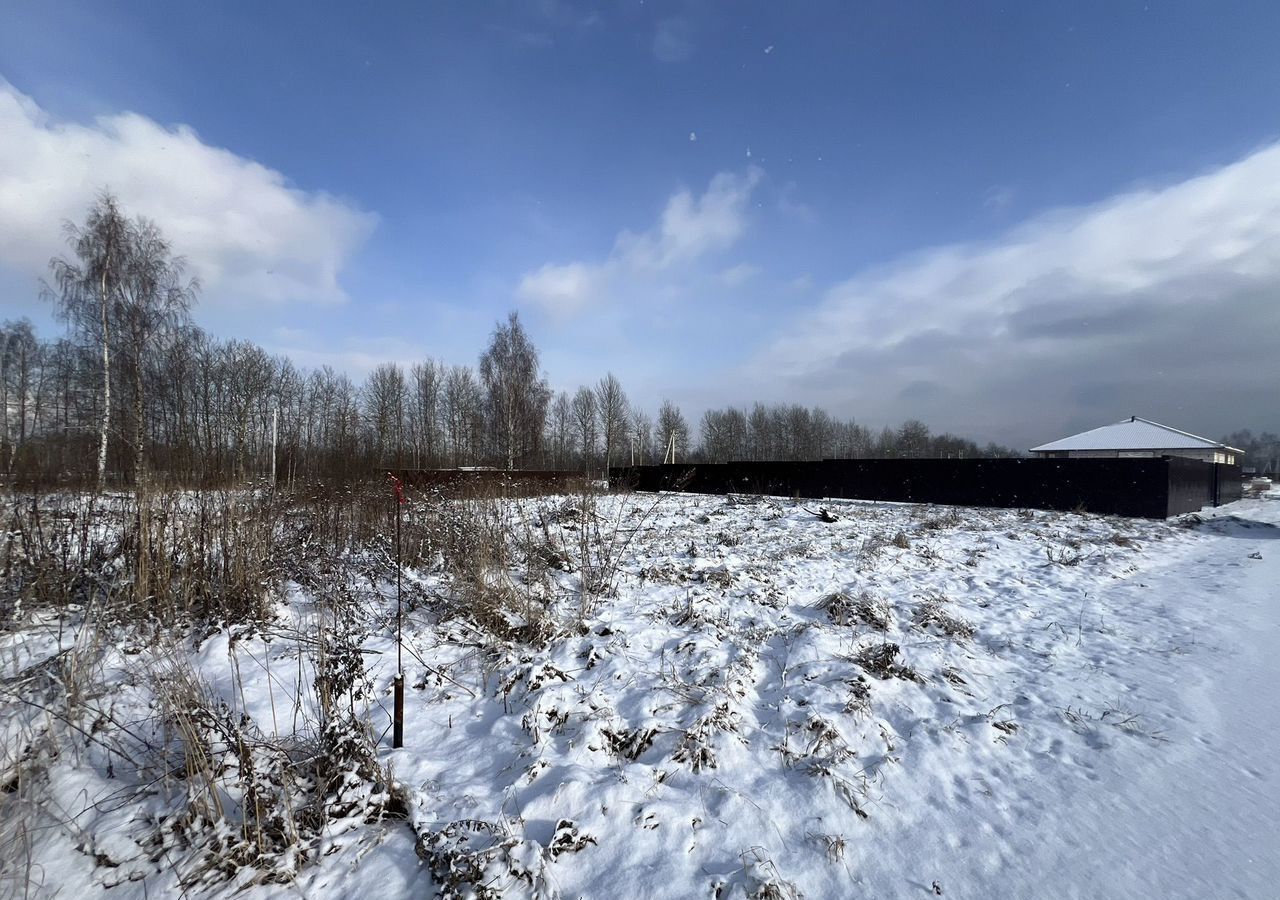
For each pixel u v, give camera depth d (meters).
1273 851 2.53
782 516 14.46
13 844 2.54
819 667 4.49
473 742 3.64
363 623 5.19
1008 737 3.62
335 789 2.98
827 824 2.82
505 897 2.39
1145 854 2.55
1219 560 9.48
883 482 21.22
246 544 5.62
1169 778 3.13
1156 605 6.57
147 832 2.72
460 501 7.77
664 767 3.27
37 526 5.25
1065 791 3.05
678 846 2.69
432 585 6.27
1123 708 3.97
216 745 3.16
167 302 19.27
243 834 2.67
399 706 3.53
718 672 4.31
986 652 5.12
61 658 3.64
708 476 26.38
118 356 17.02
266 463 8.08
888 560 8.50
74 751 3.22
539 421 32.69
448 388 39.28
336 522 7.88
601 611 5.67
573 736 3.58
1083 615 6.18
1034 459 18.06
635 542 9.02
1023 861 2.54
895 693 4.16
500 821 2.79
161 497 5.48
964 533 11.81
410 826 2.85
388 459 10.54
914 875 2.49
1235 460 37.44
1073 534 12.03
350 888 2.53
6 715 3.17
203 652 4.54
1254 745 3.44
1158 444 32.66
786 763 3.33
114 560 5.37
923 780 3.18
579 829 2.77
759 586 6.68
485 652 4.73
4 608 4.55
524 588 5.96
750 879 2.44
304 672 4.33
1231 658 4.86
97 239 18.23
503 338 32.31
